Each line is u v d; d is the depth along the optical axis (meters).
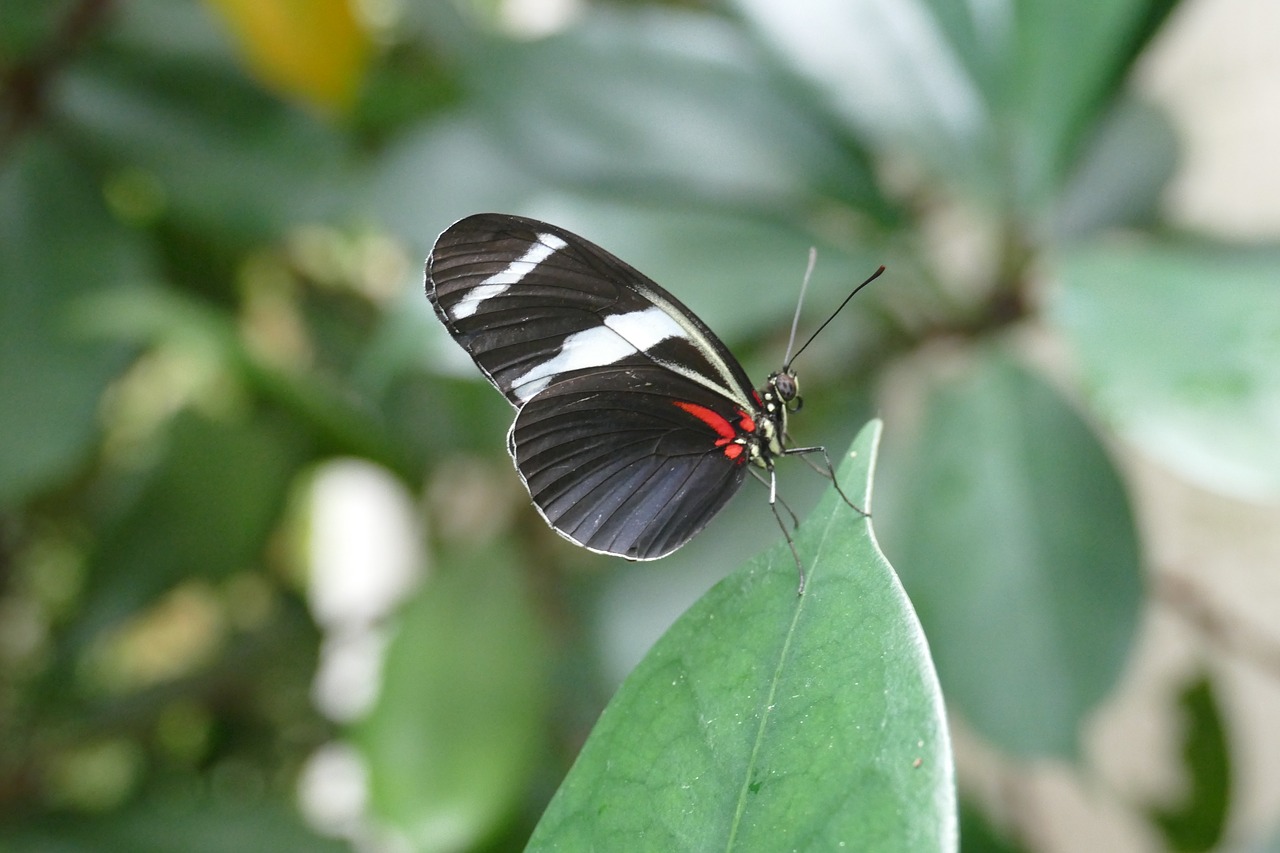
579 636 0.41
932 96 0.39
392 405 0.44
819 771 0.30
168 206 0.42
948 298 0.40
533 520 0.43
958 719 0.38
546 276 0.36
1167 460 0.35
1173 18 0.38
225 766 0.47
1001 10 0.39
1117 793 0.42
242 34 0.40
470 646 0.41
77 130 0.42
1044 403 0.39
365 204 0.41
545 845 0.32
